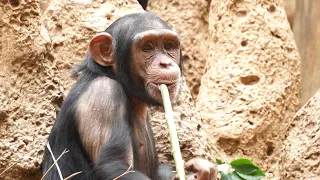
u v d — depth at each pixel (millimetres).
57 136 11742
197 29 18297
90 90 11680
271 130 16344
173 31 11953
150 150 12305
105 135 11359
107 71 12062
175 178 11031
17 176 12531
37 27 13070
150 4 18641
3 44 12914
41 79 12938
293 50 17109
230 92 16453
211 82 16641
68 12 14016
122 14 14242
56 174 11656
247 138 16094
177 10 18422
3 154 12484
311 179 13727
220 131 16109
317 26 20031
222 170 12969
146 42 11812
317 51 19984
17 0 13047
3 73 12820
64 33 13898
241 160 12969
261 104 16297
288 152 14180
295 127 14445
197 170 11656
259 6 17047
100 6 14203
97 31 13922
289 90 16750
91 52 12039
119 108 11523
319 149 13883
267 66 16672
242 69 16594
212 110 16328
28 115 12750
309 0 20203
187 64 18047
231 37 16891
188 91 13688
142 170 12156
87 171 11422
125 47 11875
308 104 14477
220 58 16828
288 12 20141
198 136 13516
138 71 11828
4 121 12648
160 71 11680
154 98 11711
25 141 12625
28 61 12906
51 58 13148
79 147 11562
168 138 13281
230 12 17047
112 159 11156
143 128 12242
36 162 12562
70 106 11695
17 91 12805
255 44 16766
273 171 14812
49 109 12859
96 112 11477
